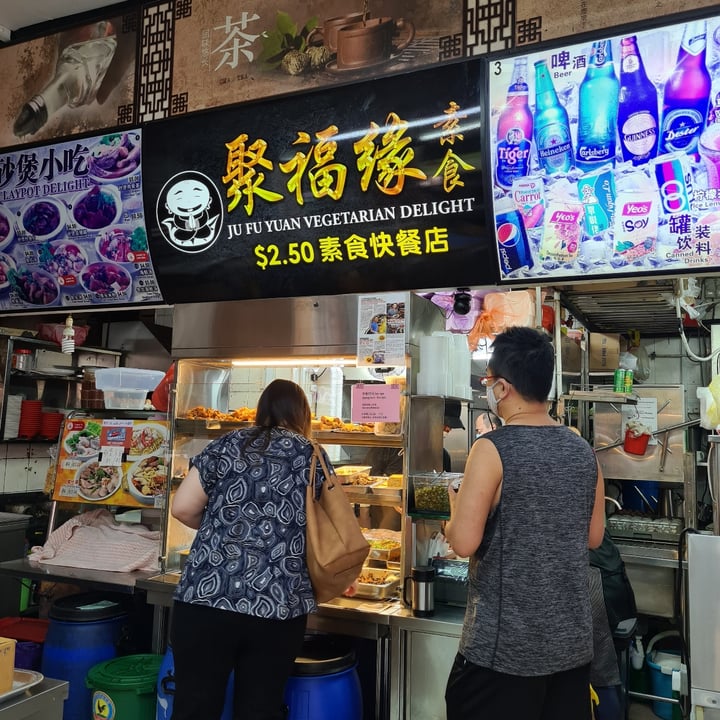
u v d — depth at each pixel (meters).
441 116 2.62
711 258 2.29
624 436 4.68
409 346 2.86
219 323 3.22
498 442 1.81
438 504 2.73
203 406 3.52
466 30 2.60
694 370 5.79
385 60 2.72
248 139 2.98
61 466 3.61
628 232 2.39
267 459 2.27
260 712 2.12
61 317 5.96
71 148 3.38
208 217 3.12
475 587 1.80
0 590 4.14
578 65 2.39
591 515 1.87
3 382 5.30
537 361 1.89
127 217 3.30
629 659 3.88
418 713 2.55
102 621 3.10
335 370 3.77
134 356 6.26
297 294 3.06
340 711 2.46
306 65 2.88
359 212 2.82
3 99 3.57
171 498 3.27
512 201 2.55
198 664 2.11
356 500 2.95
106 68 3.33
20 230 3.54
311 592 2.25
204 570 2.15
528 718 1.69
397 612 2.65
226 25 3.06
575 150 2.42
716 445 2.26
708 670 2.04
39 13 3.41
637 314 4.94
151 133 3.18
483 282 2.69
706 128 2.23
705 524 4.99
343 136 2.80
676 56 2.25
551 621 1.70
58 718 1.83
